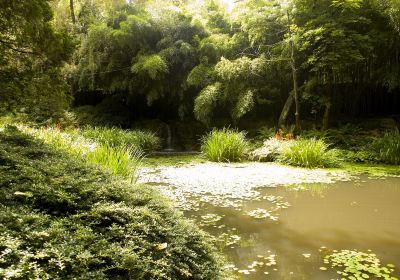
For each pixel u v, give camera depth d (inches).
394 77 389.1
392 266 119.4
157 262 82.8
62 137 268.5
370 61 411.2
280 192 226.7
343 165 326.0
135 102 566.9
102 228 89.9
